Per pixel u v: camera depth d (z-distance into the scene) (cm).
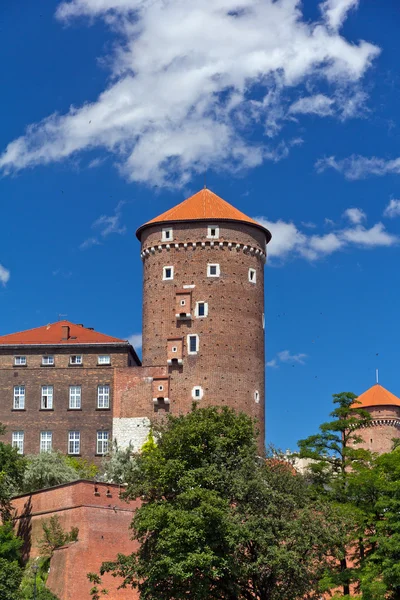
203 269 11819
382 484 8350
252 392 11638
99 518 8594
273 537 7100
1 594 7731
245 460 7506
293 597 7244
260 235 12194
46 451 10725
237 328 11719
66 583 8219
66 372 11838
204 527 7012
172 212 12169
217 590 7344
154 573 7144
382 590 7719
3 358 11912
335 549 7519
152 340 11800
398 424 15525
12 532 8712
